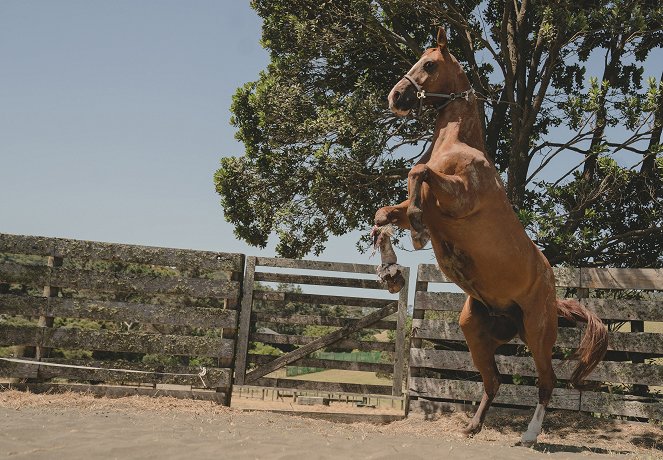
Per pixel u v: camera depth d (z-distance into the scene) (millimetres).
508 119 16406
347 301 9914
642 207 14148
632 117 12180
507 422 9203
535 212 12242
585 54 16203
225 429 6367
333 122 13773
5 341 8992
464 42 14461
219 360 9445
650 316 9062
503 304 6707
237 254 9594
